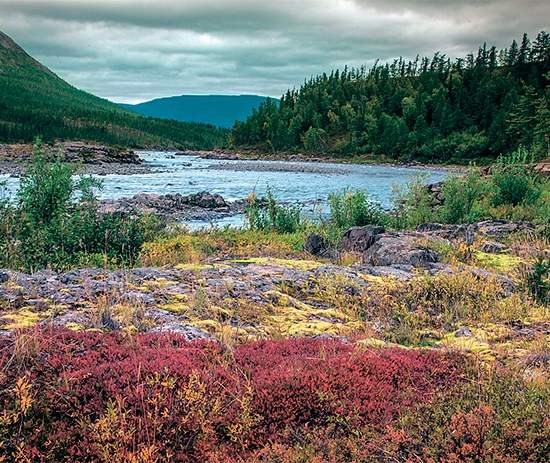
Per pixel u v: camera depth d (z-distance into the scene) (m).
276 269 12.39
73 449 4.42
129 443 4.52
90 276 10.39
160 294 9.41
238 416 5.00
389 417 5.13
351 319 9.46
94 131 195.25
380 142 135.00
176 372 5.55
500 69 160.38
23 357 5.52
